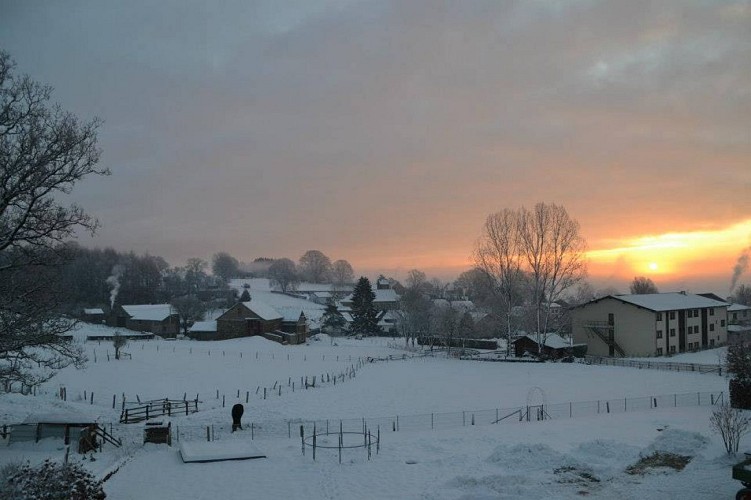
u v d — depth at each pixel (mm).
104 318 141250
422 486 21609
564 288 84250
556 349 84875
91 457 26578
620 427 33156
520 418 39312
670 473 21266
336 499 20578
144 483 23328
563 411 43781
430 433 33812
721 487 18422
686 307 90938
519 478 21125
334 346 116312
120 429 36656
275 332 122375
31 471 17078
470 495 19141
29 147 27734
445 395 52938
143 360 78375
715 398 47781
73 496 16484
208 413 43656
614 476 21281
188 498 21219
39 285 29344
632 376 64562
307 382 61438
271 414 43312
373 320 148250
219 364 77938
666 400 47656
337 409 45750
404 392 54750
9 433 31016
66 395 50719
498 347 111812
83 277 164375
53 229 28906
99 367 69562
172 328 131750
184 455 27438
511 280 87625
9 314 27953
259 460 27141
